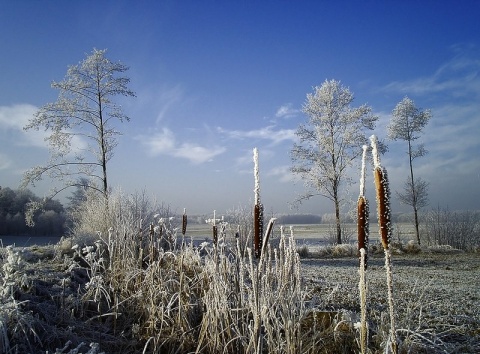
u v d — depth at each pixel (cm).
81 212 1859
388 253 287
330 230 2995
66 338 506
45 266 743
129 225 821
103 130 2014
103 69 2042
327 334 478
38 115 1902
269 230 386
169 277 639
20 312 487
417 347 434
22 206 3712
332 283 935
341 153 2909
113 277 652
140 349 520
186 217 634
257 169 374
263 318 401
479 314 630
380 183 272
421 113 3022
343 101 2928
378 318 513
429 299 743
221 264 525
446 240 2889
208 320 484
